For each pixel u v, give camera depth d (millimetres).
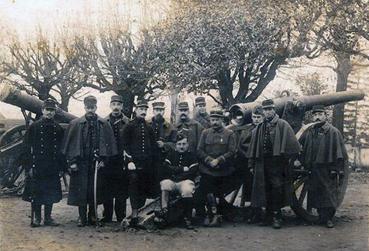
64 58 15672
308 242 6184
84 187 7012
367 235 6574
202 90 12938
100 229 6855
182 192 6840
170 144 7457
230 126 8070
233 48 12031
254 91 12648
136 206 6906
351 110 13336
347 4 12062
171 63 13234
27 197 7082
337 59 12688
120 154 7316
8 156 10047
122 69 14883
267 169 7180
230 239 6336
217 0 12344
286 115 8242
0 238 6180
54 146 7172
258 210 7566
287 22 12086
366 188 11211
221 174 7238
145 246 5934
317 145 7281
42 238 6242
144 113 7211
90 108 7137
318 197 7207
